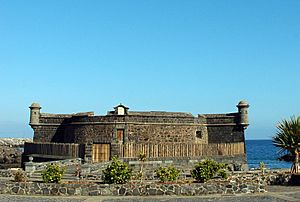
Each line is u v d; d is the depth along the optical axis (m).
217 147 44.38
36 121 51.47
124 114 44.59
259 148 155.12
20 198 19.56
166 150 41.00
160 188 20.64
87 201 18.56
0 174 27.58
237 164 40.16
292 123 25.86
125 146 39.94
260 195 20.03
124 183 21.06
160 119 45.19
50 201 18.59
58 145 42.91
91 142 42.34
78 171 27.38
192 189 20.61
